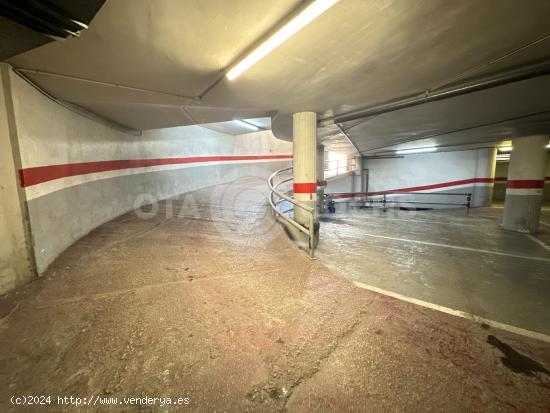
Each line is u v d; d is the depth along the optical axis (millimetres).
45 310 2059
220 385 1399
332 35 2133
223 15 1846
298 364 1561
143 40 2078
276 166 13102
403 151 11406
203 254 3260
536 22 2027
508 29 2129
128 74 2711
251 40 2205
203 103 3904
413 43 2309
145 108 4113
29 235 2508
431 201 12227
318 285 2598
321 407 1289
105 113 4270
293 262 3141
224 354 1627
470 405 1304
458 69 2863
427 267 3637
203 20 1883
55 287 2408
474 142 8641
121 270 2770
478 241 5273
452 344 1788
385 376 1479
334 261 3912
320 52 2408
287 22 1919
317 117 4988
